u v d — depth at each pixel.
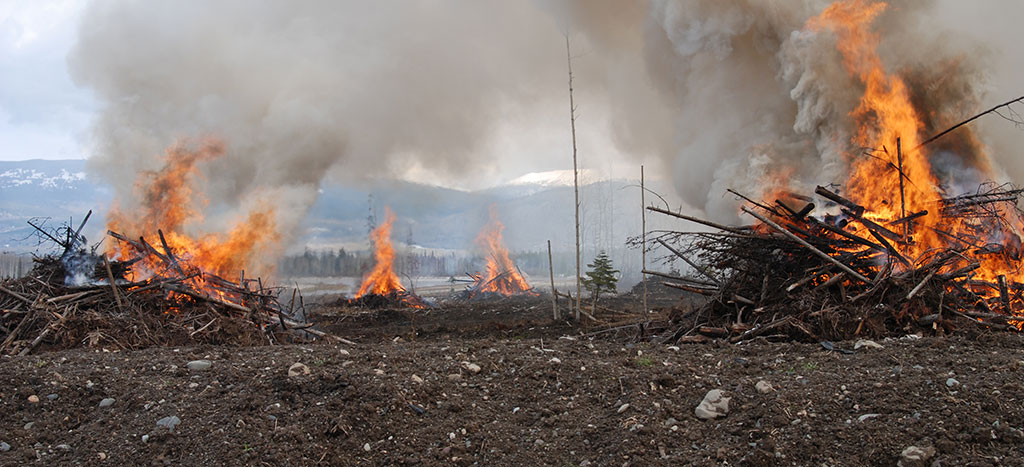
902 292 10.81
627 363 8.45
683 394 7.20
